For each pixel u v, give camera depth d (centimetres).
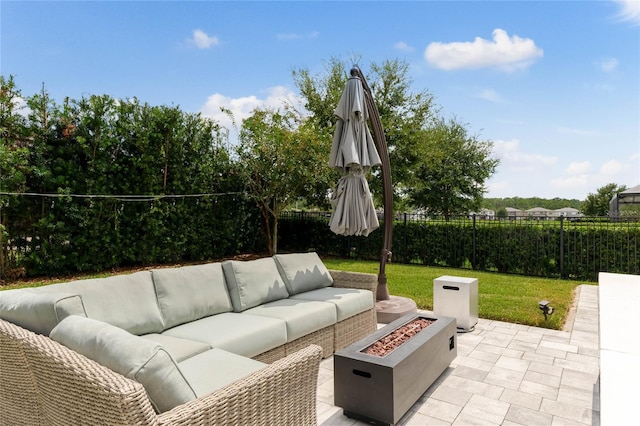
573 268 827
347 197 487
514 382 327
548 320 485
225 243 1059
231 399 165
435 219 1012
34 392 196
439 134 1546
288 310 351
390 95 1368
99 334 174
